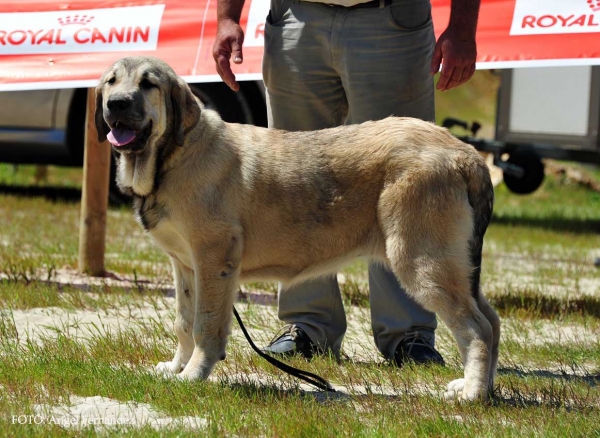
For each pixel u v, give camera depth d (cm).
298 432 649
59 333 953
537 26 1195
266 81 938
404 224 782
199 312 798
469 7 862
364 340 1055
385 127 816
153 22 1284
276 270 834
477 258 794
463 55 860
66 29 1305
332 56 897
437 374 854
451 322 774
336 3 881
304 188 810
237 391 750
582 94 2427
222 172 796
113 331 1020
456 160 786
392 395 794
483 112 3816
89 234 1383
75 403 722
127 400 734
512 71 2512
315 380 835
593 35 1169
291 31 905
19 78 1292
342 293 1306
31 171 2759
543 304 1278
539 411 720
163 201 794
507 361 951
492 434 661
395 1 873
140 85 782
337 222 813
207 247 791
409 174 782
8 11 1330
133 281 1357
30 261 1420
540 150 2483
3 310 1117
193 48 1268
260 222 810
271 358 807
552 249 1964
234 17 910
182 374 793
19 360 829
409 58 886
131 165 802
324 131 837
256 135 833
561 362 945
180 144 782
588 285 1523
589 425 682
